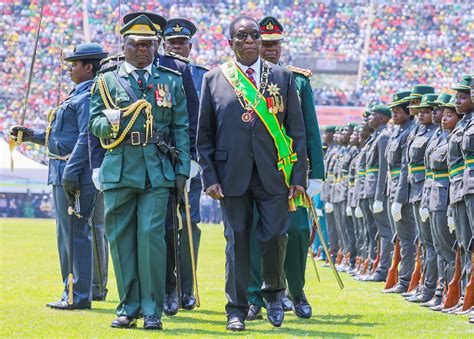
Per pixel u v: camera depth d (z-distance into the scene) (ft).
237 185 66.39
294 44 366.63
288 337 61.36
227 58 367.66
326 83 360.48
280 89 67.56
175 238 68.85
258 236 67.31
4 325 67.62
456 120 89.04
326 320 75.10
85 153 77.92
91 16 366.43
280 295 69.82
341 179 151.33
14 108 355.36
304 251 76.07
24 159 296.92
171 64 78.89
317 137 77.41
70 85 347.77
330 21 370.94
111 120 64.64
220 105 67.05
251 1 374.22
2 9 364.38
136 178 65.46
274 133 66.69
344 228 150.10
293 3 373.61
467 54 363.76
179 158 67.36
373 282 122.83
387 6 371.56
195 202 84.23
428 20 368.89
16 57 360.28
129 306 66.44
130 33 67.26
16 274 121.08
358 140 148.56
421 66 362.53
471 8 370.12
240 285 66.54
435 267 94.12
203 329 66.59
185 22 90.99
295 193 67.10
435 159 91.15
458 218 83.87
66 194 77.30
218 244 208.85
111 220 66.49
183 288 82.69
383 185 122.72
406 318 76.95
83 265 80.33
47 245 192.65
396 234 108.47
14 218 330.34
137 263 66.59
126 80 67.10
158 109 66.85
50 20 364.99
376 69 361.71
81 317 73.72
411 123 114.11
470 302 80.43
